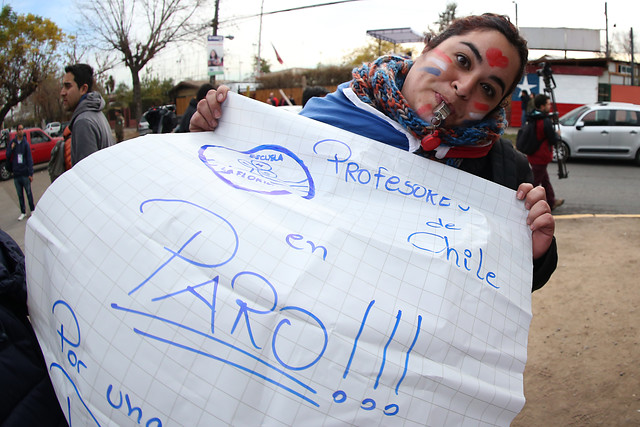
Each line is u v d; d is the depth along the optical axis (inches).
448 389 37.1
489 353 39.9
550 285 162.9
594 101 836.6
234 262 36.7
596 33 1219.2
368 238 40.2
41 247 41.8
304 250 38.1
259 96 1174.3
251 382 33.8
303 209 41.5
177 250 37.4
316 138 50.3
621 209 281.7
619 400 105.2
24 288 47.4
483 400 38.2
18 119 1581.0
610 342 127.0
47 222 41.9
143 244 37.8
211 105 52.7
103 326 36.0
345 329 35.6
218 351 34.3
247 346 34.4
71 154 127.5
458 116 51.1
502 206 50.6
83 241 39.2
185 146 47.3
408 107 51.5
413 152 52.9
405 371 35.9
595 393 108.0
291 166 49.5
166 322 35.0
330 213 42.3
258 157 50.4
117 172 42.3
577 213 273.9
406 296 38.4
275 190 43.8
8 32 980.6
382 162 49.5
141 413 34.0
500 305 42.6
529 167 60.3
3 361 42.2
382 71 53.2
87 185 42.1
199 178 42.3
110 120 1534.2
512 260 46.9
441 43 51.6
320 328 35.2
